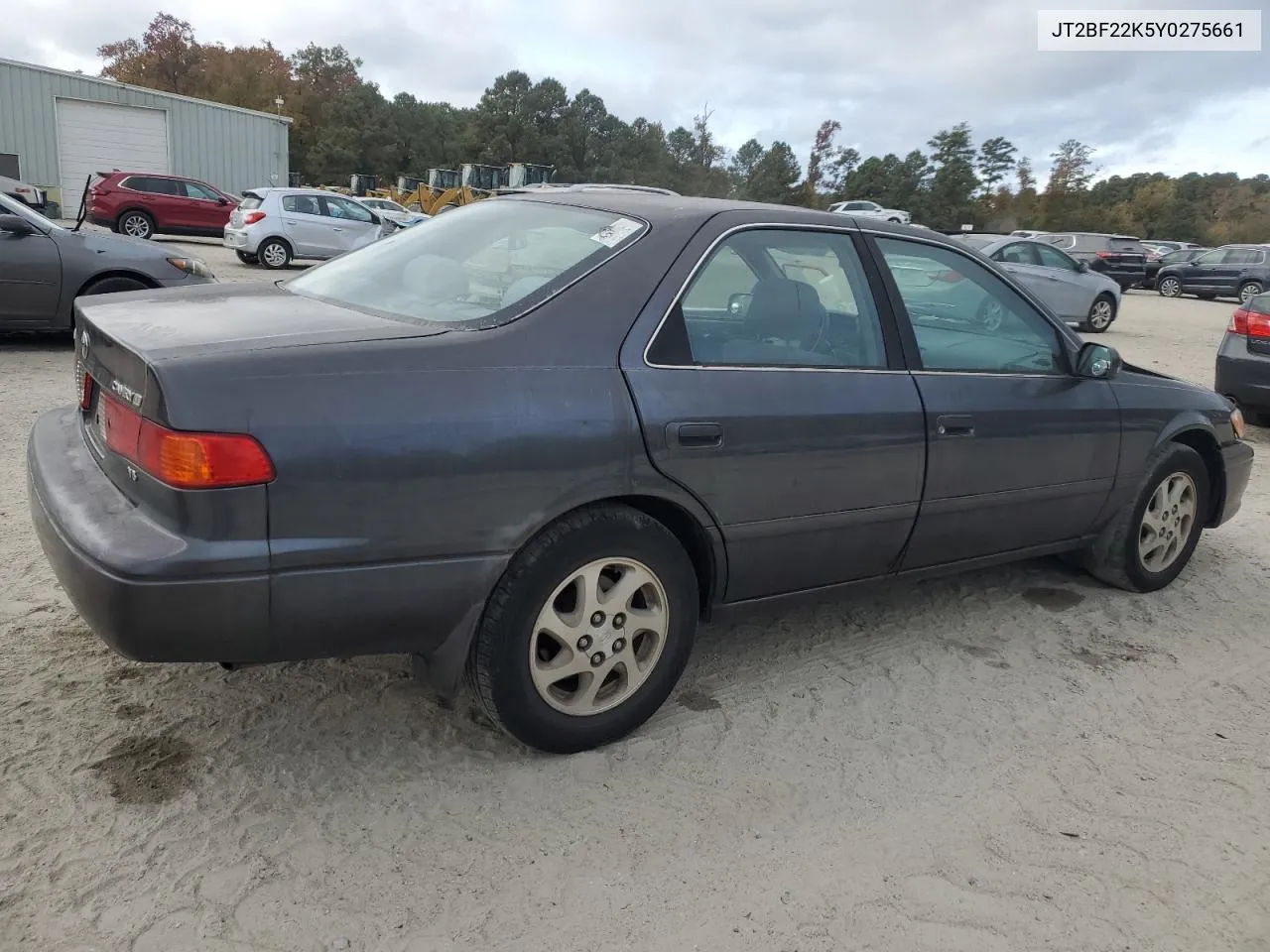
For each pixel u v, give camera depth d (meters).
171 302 2.86
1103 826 2.64
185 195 21.58
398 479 2.27
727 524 2.84
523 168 33.75
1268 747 3.11
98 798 2.44
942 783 2.79
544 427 2.44
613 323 2.63
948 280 3.48
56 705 2.83
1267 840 2.63
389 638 2.38
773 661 3.49
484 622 2.50
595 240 2.83
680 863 2.38
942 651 3.66
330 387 2.22
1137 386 4.08
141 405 2.18
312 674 3.13
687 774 2.75
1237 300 28.52
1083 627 3.97
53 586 3.60
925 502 3.30
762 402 2.84
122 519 2.22
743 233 2.97
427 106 89.38
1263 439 8.09
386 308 2.78
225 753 2.68
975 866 2.45
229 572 2.12
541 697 2.63
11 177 27.00
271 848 2.32
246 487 2.12
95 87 27.47
